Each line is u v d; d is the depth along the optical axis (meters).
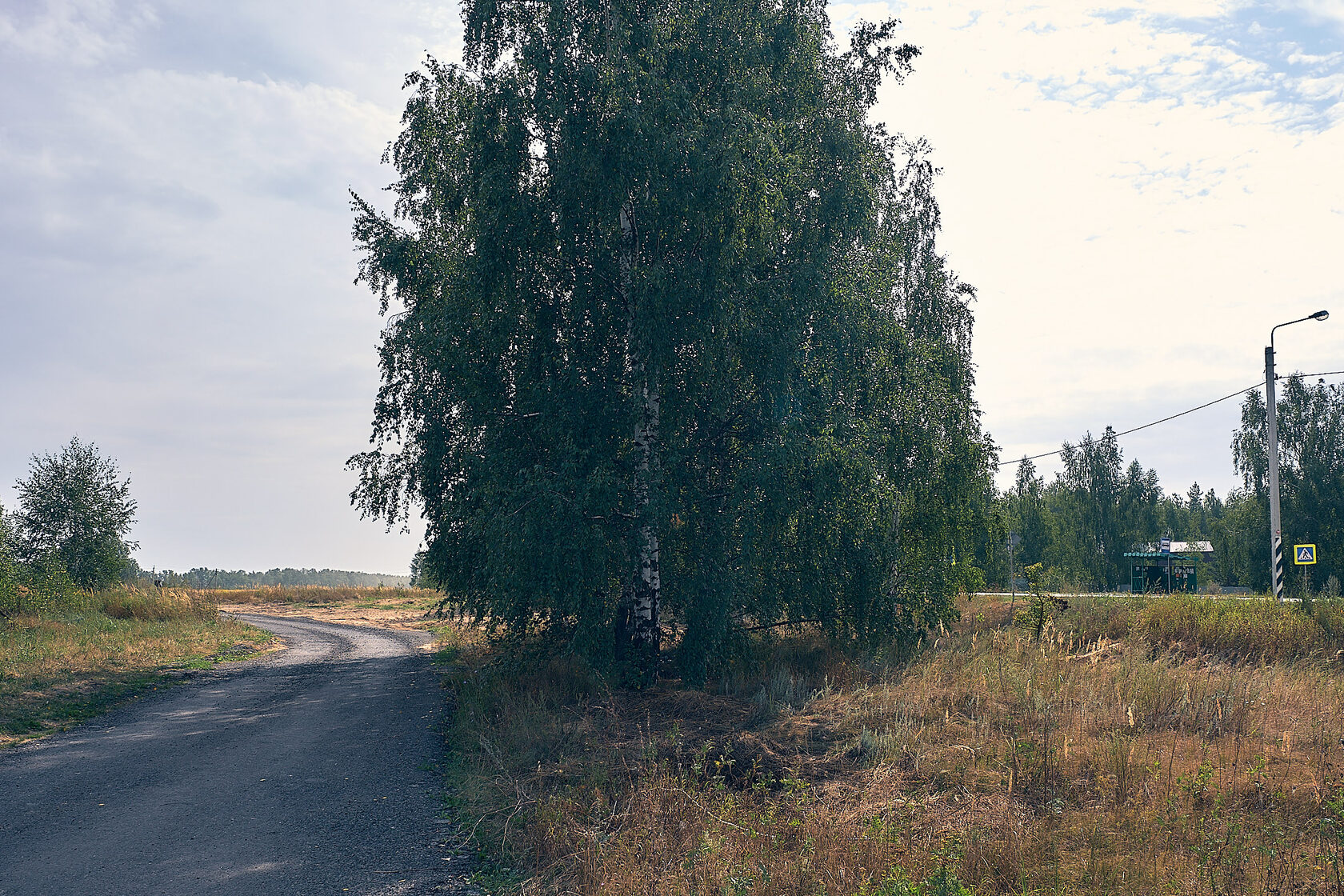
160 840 6.90
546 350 13.72
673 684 13.71
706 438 14.45
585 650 12.68
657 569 13.96
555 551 11.91
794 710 11.10
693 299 12.77
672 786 7.32
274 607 44.94
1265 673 12.60
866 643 14.95
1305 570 22.89
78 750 10.29
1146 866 5.46
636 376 13.10
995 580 36.00
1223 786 7.01
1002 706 10.47
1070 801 7.05
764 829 6.37
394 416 16.33
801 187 14.14
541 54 12.73
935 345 18.84
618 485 12.41
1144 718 9.60
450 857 6.54
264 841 6.89
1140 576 41.38
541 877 6.05
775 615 14.78
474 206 14.16
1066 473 63.53
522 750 9.52
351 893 5.82
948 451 17.64
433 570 15.87
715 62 13.52
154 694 14.86
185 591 35.22
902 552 16.31
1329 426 46.75
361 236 17.06
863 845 5.83
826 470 13.31
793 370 13.64
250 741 10.80
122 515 40.94
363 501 16.75
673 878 5.59
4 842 6.86
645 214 13.38
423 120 16.06
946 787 7.59
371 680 16.75
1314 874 5.24
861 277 15.47
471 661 17.89
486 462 12.78
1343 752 8.21
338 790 8.47
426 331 13.93
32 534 38.75
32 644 19.31
